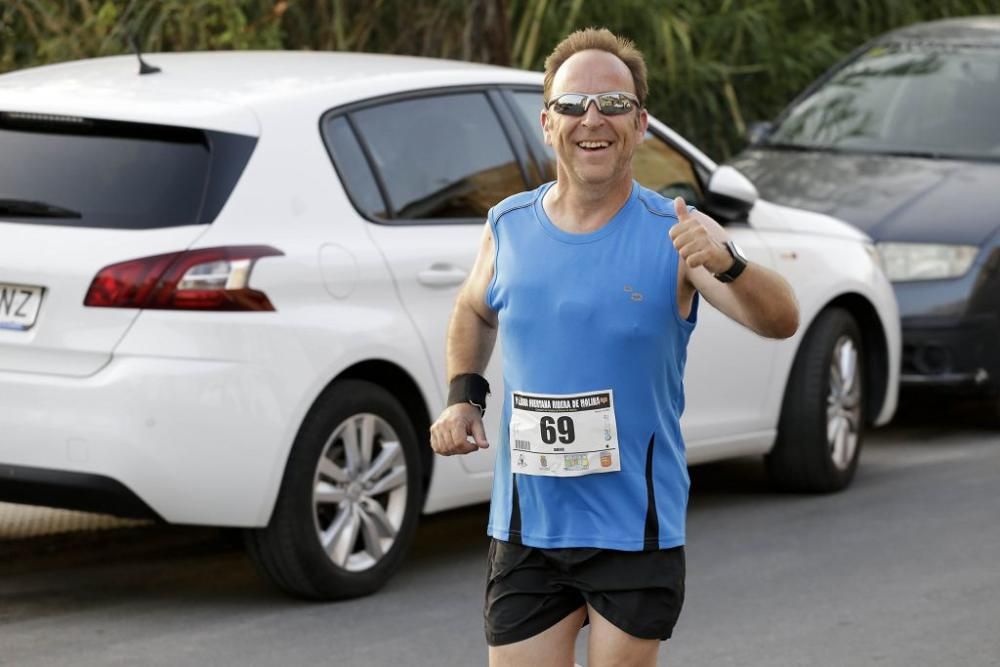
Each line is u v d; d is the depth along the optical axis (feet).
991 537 61.16
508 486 32.48
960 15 118.73
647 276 31.27
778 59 108.37
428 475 55.11
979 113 87.40
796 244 67.46
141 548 60.03
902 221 78.89
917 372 78.38
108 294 47.91
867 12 115.55
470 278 33.68
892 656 47.70
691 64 101.45
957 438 80.02
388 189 53.98
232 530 60.80
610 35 31.89
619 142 31.24
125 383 47.57
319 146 52.34
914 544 60.29
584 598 32.40
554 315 31.50
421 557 59.06
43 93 51.47
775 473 68.28
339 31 88.33
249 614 51.31
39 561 57.98
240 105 51.29
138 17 82.23
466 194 56.49
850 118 89.56
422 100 56.34
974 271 77.41
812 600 53.31
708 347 63.00
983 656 47.73
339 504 51.88
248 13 87.04
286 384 49.32
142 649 47.70
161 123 49.98
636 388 31.53
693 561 58.39
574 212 31.83
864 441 79.82
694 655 47.80
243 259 48.88
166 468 47.80
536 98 60.75
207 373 48.03
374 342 51.70
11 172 50.34
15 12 83.61
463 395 33.68
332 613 51.39
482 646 48.37
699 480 72.28
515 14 100.01
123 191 49.49
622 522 31.71
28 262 48.57
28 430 48.14
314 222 51.29
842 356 68.69
